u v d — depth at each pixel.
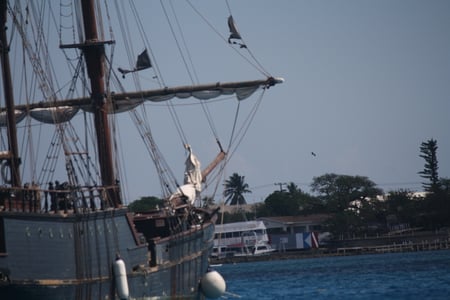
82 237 169.00
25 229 156.00
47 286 160.50
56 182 177.25
